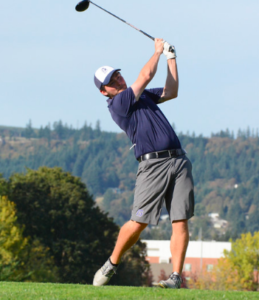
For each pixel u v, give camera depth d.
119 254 20.39
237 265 160.62
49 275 123.25
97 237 153.25
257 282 157.50
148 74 19.38
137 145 19.62
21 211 150.50
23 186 154.75
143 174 19.56
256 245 158.88
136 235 19.94
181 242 19.61
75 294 16.66
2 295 16.38
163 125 19.59
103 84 20.33
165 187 19.36
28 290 17.77
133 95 19.27
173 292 17.58
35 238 144.75
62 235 151.12
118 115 19.61
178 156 19.56
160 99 21.08
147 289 18.33
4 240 108.25
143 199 19.44
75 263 144.62
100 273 20.72
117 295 16.53
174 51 20.86
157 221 19.44
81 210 153.12
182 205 19.36
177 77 20.86
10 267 102.56
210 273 172.88
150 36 21.05
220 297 16.61
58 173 170.50
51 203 151.75
